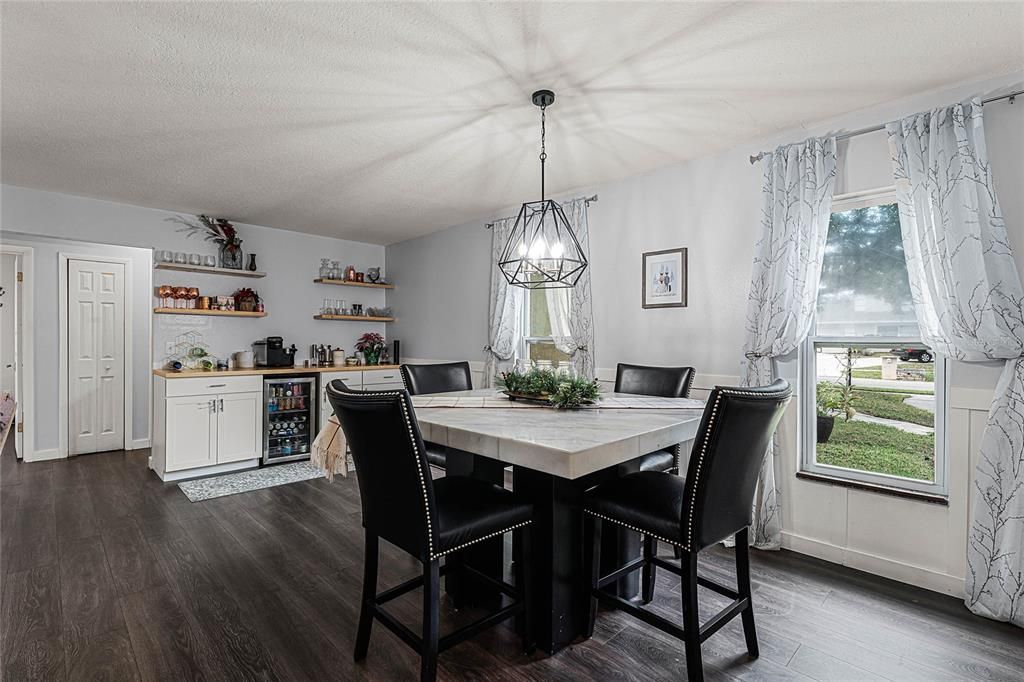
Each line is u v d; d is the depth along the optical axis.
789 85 2.29
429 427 2.01
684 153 3.11
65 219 3.85
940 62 2.10
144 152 3.03
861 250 2.63
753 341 2.83
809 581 2.40
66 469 4.26
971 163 2.18
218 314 4.50
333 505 3.46
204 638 1.92
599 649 1.88
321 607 2.15
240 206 4.24
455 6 1.74
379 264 5.85
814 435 2.77
